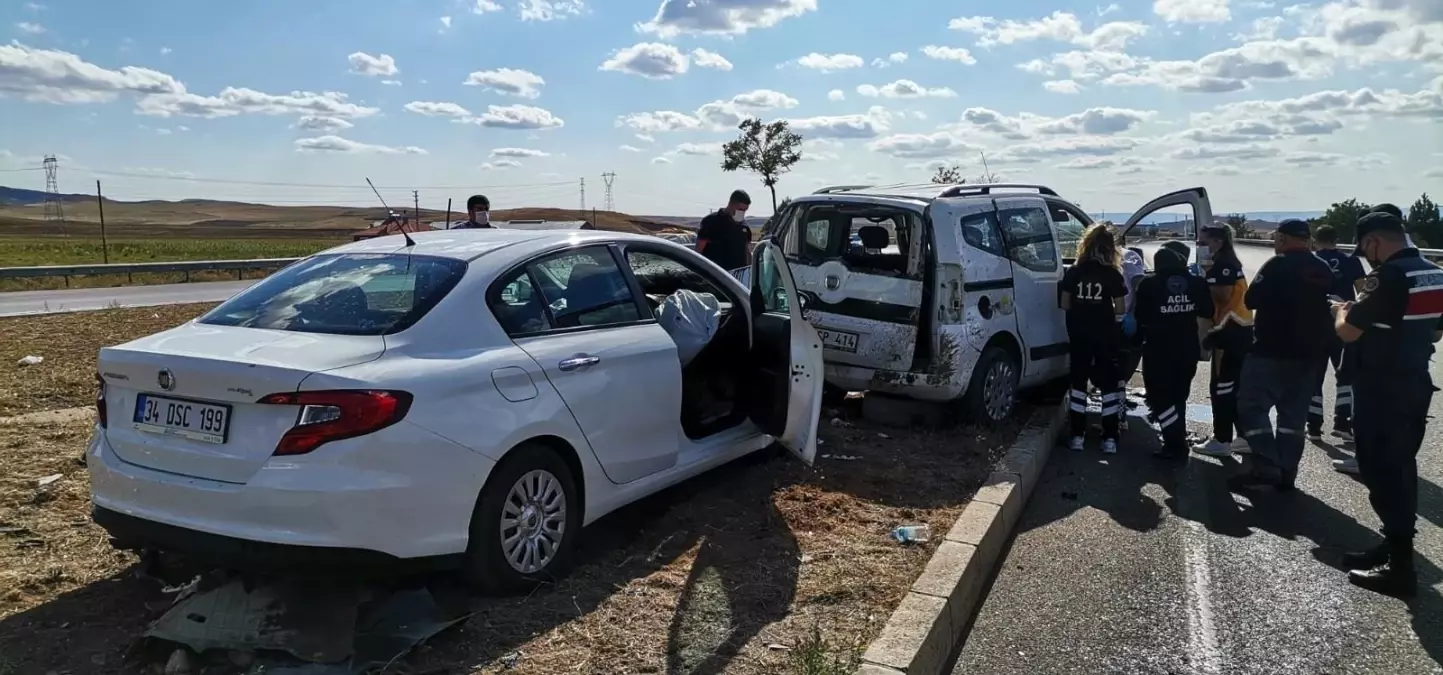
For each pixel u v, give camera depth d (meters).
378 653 3.47
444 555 3.79
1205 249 8.14
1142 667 3.90
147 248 59.94
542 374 4.20
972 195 7.48
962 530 4.92
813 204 7.64
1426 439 8.05
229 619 3.58
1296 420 6.34
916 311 7.00
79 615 3.84
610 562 4.57
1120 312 7.21
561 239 4.84
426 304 4.06
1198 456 7.35
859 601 4.17
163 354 3.69
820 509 5.42
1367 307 4.82
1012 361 7.59
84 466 5.76
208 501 3.53
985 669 3.88
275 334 3.95
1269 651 4.06
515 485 4.07
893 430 7.27
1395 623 4.35
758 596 4.21
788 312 5.45
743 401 5.70
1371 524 5.74
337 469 3.47
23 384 8.36
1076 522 5.75
